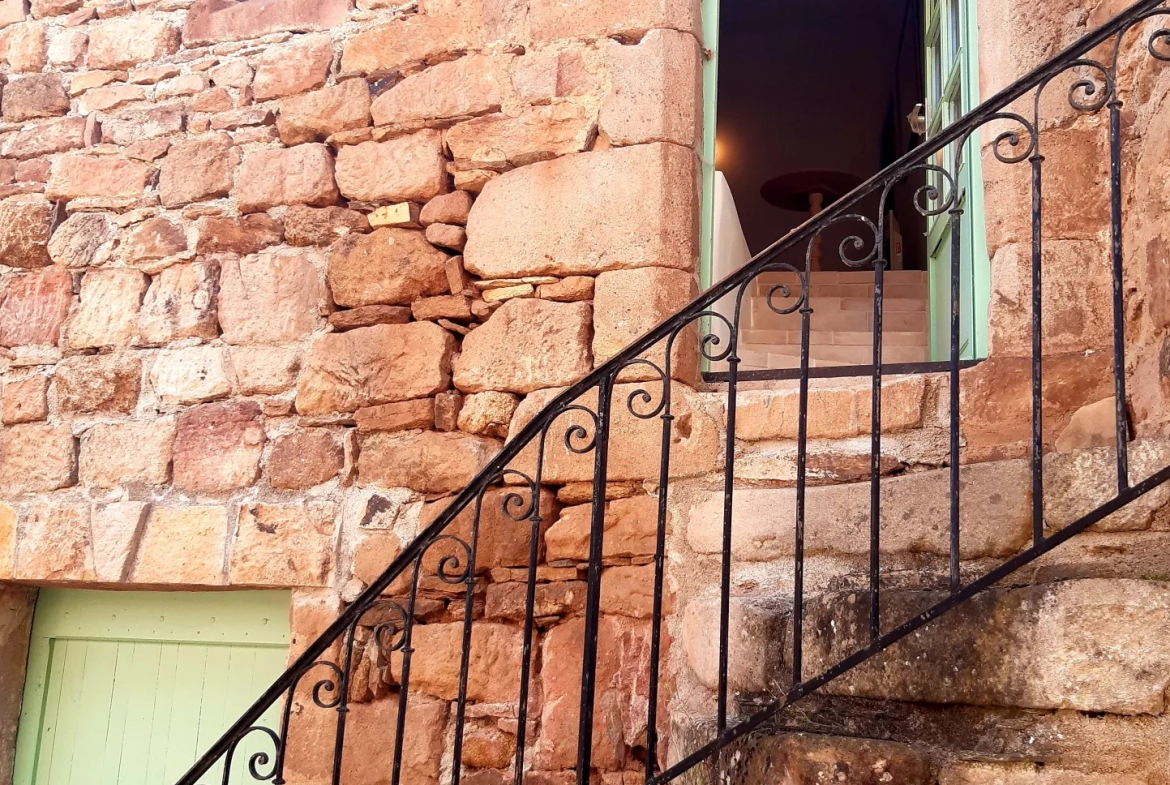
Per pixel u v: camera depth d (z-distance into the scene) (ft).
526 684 6.72
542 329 9.40
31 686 10.80
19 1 12.28
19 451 10.82
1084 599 5.38
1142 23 8.02
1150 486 5.20
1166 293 7.09
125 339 10.84
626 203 9.36
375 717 8.96
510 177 9.85
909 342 15.96
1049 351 8.20
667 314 9.11
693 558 8.71
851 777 5.49
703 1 10.26
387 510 9.47
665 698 8.40
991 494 6.91
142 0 11.81
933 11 11.75
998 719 5.60
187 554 9.95
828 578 7.68
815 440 8.71
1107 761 5.25
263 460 10.07
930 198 6.14
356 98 10.59
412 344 9.80
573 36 9.93
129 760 10.37
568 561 8.91
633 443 8.93
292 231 10.53
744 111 31.48
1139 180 7.86
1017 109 8.70
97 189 11.36
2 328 11.28
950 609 5.62
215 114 11.18
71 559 10.26
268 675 10.12
